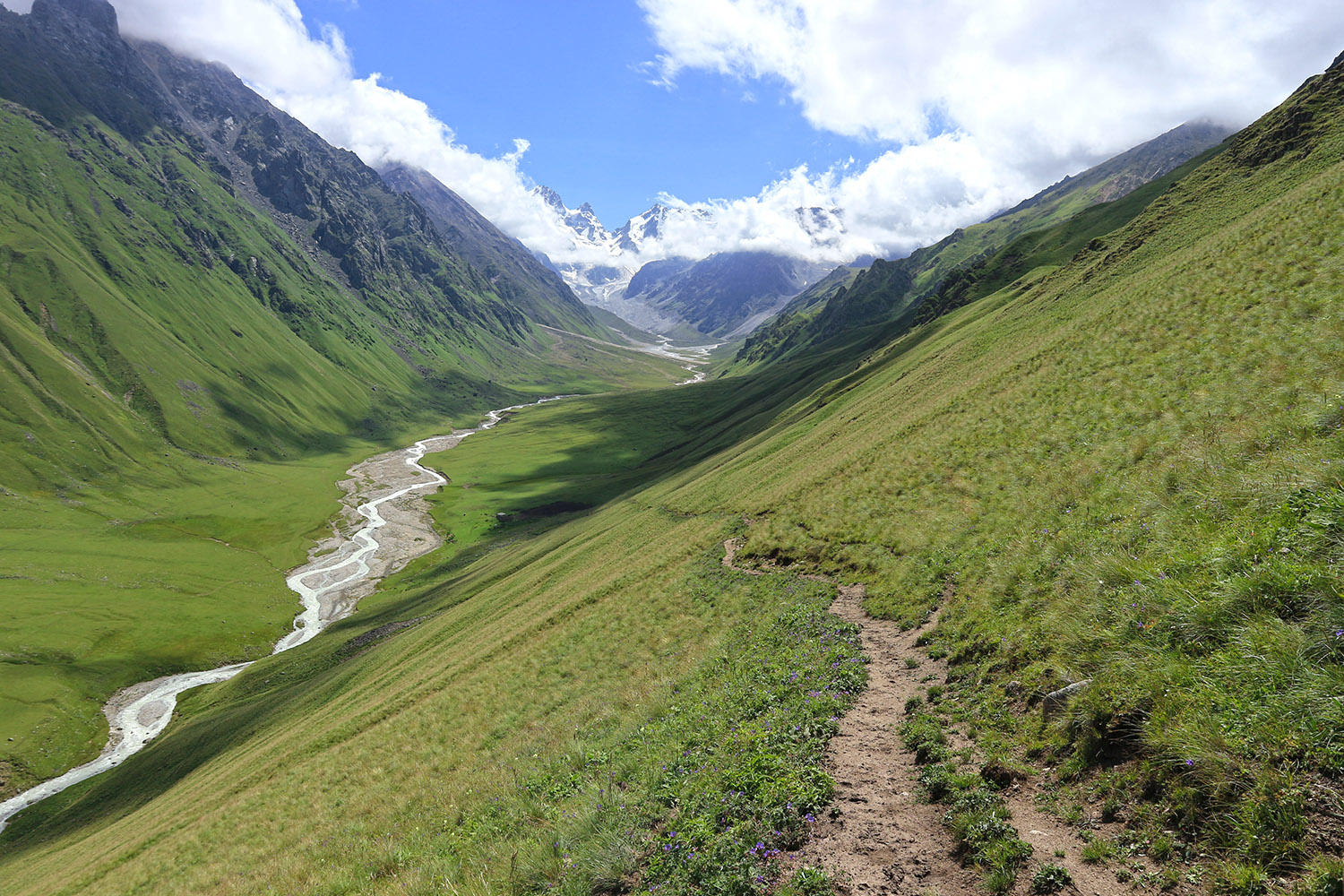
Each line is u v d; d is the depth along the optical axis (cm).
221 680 8906
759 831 968
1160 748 803
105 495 17238
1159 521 1301
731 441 12731
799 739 1265
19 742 7369
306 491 19138
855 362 14438
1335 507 916
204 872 2502
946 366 6519
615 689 2522
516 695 3044
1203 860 682
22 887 4375
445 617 6850
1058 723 984
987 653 1397
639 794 1272
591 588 4603
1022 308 7581
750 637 2308
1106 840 767
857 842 907
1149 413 2316
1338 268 2473
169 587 11775
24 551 13012
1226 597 895
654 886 927
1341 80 6425
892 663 1619
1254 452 1389
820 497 3894
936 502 2791
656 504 8000
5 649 9075
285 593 11762
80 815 6062
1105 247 7900
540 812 1491
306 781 3095
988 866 795
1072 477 2106
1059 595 1360
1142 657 947
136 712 8225
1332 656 736
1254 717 737
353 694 5250
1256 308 2638
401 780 2580
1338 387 1522
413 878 1394
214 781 4434
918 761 1109
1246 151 6956
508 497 17225
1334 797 630
